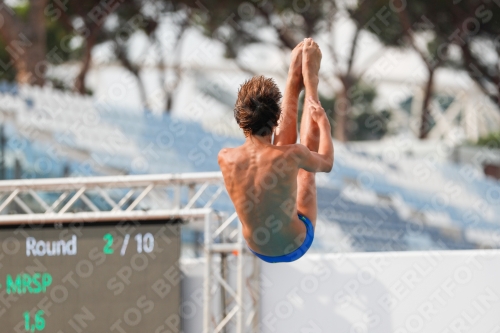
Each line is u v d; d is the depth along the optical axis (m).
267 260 14.33
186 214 21.78
